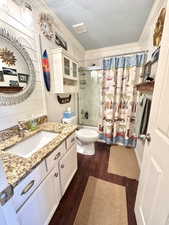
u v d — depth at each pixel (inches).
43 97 58.6
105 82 92.9
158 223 25.8
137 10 57.3
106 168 69.5
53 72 63.6
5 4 37.4
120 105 92.7
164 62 26.4
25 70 47.0
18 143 39.9
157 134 28.5
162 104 26.7
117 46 100.1
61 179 44.9
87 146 86.7
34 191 29.8
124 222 41.3
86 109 116.3
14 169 25.9
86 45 99.3
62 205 47.4
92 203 48.3
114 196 51.4
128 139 94.3
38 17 52.1
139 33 80.0
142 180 37.3
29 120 50.1
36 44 52.1
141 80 80.5
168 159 23.4
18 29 42.7
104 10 57.1
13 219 18.1
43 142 49.3
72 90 76.9
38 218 32.4
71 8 55.7
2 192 15.7
